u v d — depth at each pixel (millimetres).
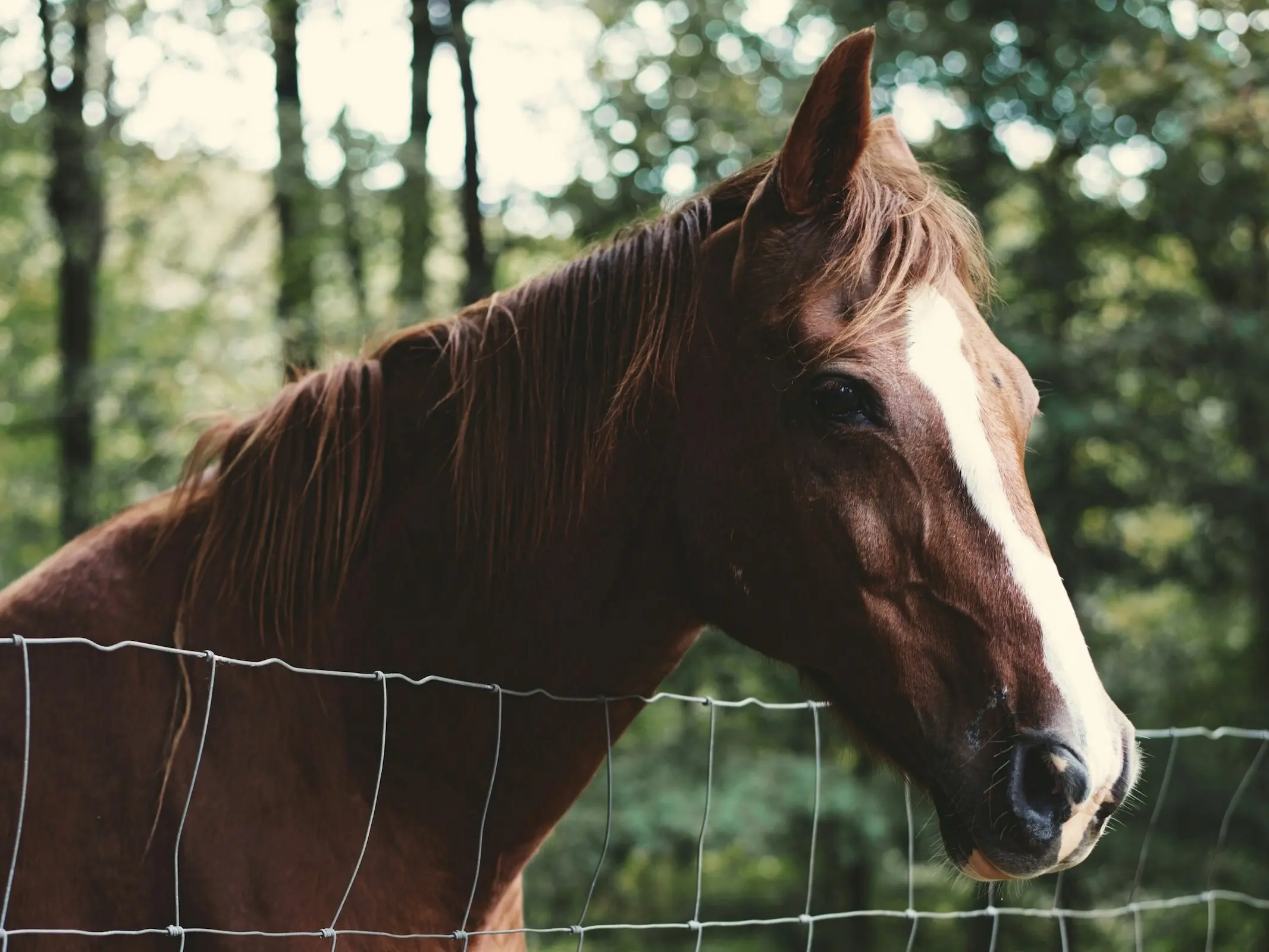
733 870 11734
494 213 10117
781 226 1960
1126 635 10914
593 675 2086
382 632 2082
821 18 9211
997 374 1852
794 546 1885
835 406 1824
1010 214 10461
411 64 10227
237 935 1862
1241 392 9133
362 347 2354
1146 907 2693
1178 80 8422
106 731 1919
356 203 10453
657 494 2051
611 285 2113
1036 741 1683
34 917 1829
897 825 8391
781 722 9000
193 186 10562
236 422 2244
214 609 2051
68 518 9891
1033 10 8703
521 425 2094
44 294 11906
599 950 10852
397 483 2137
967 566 1759
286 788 1967
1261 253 10398
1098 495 9195
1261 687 10320
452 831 2072
